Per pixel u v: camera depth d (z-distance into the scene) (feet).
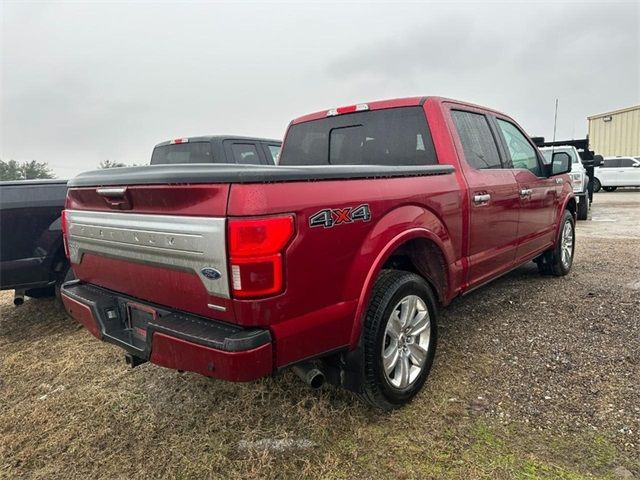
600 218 40.16
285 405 9.71
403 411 9.24
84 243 9.69
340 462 7.88
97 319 9.14
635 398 9.29
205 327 7.17
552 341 12.09
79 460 8.40
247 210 6.41
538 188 15.53
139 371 11.74
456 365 11.00
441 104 11.59
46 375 11.96
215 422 9.27
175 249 7.21
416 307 9.66
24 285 14.56
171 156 24.80
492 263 12.85
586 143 44.93
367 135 12.37
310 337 7.39
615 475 7.26
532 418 8.82
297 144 14.08
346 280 7.87
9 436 9.25
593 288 16.58
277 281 6.70
